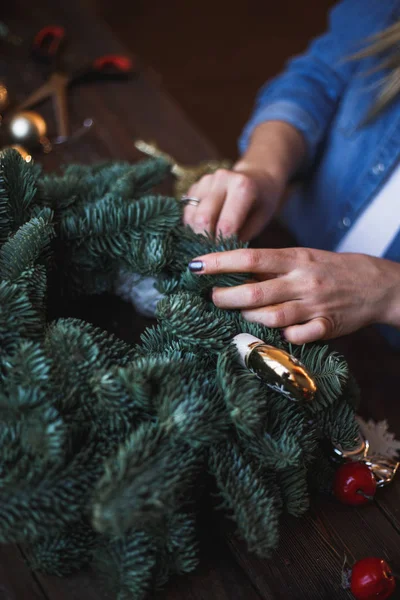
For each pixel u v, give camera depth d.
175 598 0.58
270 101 1.06
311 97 1.04
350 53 1.05
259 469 0.57
